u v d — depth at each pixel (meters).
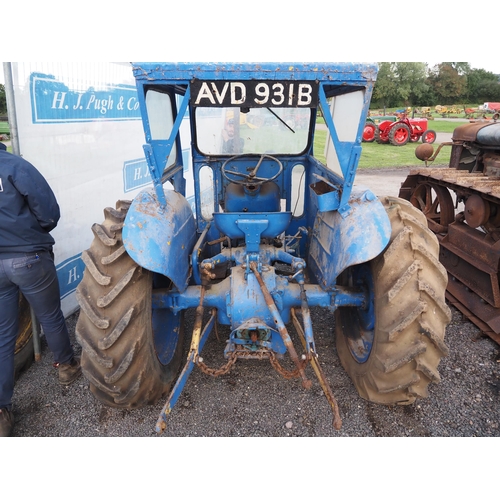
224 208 3.44
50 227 2.82
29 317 3.38
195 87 2.23
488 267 3.85
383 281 2.44
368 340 2.86
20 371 3.26
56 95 3.56
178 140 3.47
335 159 2.90
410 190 5.70
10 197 2.54
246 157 3.67
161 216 2.62
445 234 4.87
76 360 3.24
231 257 2.94
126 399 2.49
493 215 4.06
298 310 2.87
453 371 3.20
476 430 2.63
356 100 2.41
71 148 3.84
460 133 5.48
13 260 2.60
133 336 2.41
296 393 2.94
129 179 4.82
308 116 3.51
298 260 2.76
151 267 2.37
